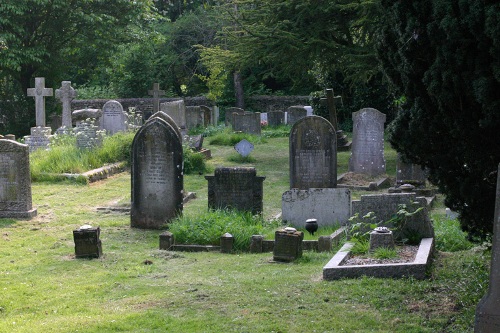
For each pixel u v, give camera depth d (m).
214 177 14.84
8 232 14.34
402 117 8.81
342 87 35.03
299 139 18.06
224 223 13.30
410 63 8.38
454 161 8.45
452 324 7.60
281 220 14.45
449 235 11.98
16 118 37.97
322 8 23.20
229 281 10.02
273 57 24.72
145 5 39.62
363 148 21.05
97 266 11.46
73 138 24.86
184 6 56.44
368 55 22.84
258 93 51.25
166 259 11.99
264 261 11.54
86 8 37.53
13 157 15.58
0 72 37.34
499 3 7.18
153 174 14.71
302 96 48.47
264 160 26.28
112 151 23.00
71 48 39.16
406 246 10.91
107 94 49.28
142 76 50.56
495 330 5.79
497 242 5.80
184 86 51.81
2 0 34.25
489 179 8.19
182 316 8.36
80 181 20.39
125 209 16.72
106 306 9.08
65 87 29.09
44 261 11.85
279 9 24.09
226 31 26.52
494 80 7.41
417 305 8.29
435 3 7.84
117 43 39.44
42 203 17.56
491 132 7.82
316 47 23.75
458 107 7.92
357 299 8.61
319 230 13.74
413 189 17.39
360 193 19.16
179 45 52.88
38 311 9.02
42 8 36.25
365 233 11.41
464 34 7.64
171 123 15.37
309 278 9.85
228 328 7.84
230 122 39.84
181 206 14.72
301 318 8.04
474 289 8.59
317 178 18.03
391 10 8.79
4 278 10.68
